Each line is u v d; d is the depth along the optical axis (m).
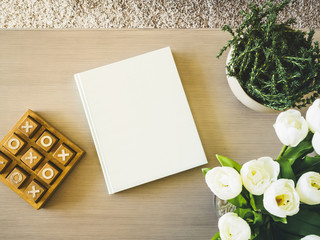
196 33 0.55
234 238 0.28
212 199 0.51
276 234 0.34
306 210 0.32
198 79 0.54
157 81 0.52
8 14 0.92
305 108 0.54
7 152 0.50
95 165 0.52
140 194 0.51
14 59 0.53
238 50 0.43
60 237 0.50
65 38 0.54
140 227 0.51
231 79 0.47
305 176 0.27
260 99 0.46
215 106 0.53
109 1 0.91
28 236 0.50
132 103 0.51
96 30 0.55
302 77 0.41
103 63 0.54
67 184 0.51
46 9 0.91
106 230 0.50
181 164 0.50
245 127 0.53
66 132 0.52
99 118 0.51
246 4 0.92
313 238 0.26
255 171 0.29
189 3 0.92
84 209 0.51
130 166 0.50
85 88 0.51
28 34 0.54
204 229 0.51
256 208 0.32
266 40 0.41
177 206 0.51
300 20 0.93
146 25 0.91
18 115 0.52
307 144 0.33
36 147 0.50
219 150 0.52
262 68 0.41
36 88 0.53
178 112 0.51
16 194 0.50
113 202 0.51
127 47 0.54
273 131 0.53
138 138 0.50
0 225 0.50
